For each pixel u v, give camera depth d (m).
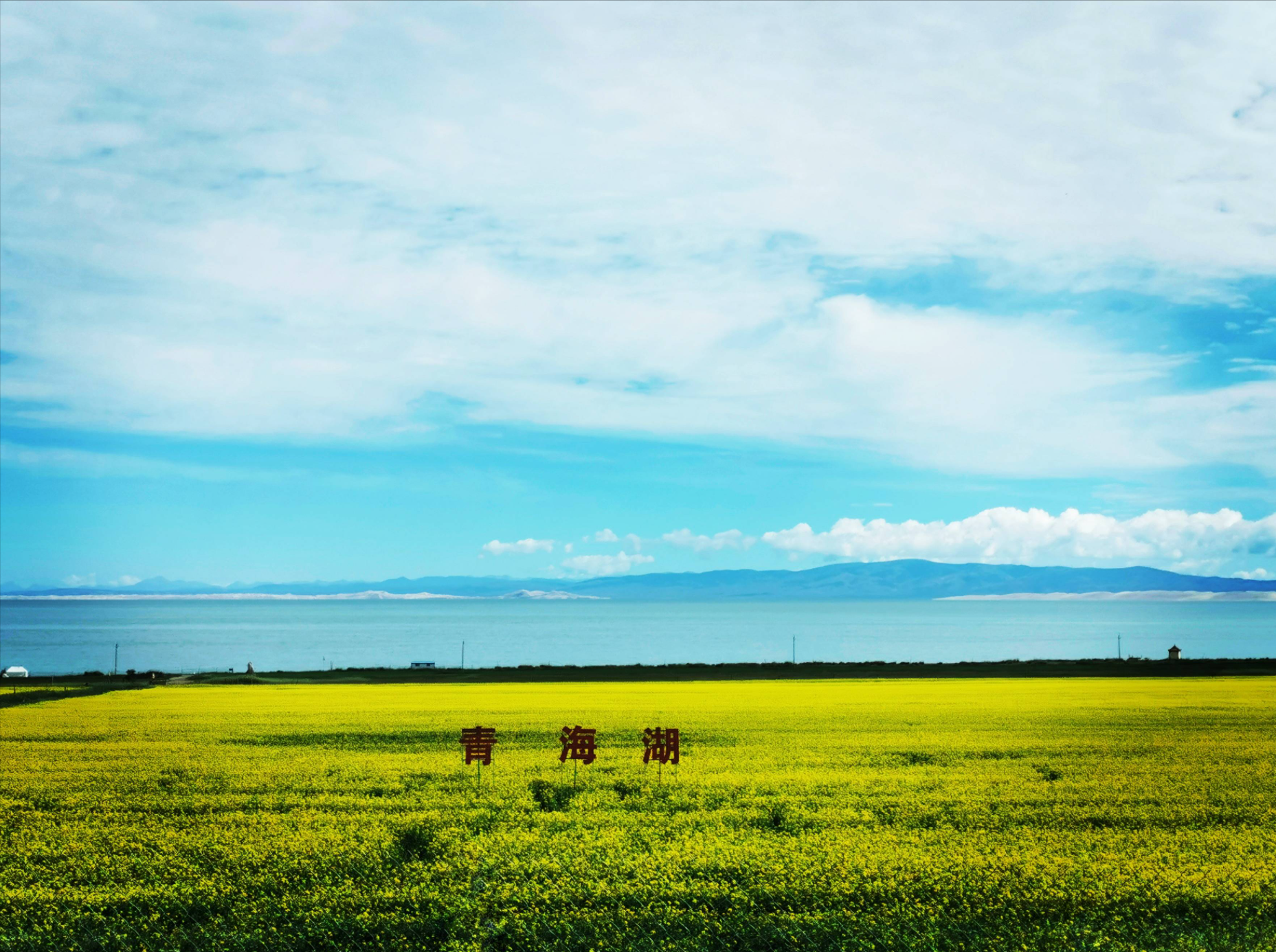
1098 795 22.28
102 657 134.25
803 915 14.17
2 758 28.05
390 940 13.70
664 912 14.31
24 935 13.68
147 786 23.62
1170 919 14.12
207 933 13.76
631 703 46.75
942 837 18.53
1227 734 32.97
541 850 17.47
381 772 25.33
